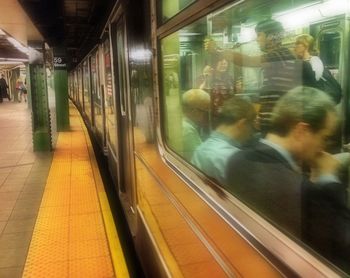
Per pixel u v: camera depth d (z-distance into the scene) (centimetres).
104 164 822
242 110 171
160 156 284
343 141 118
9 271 340
